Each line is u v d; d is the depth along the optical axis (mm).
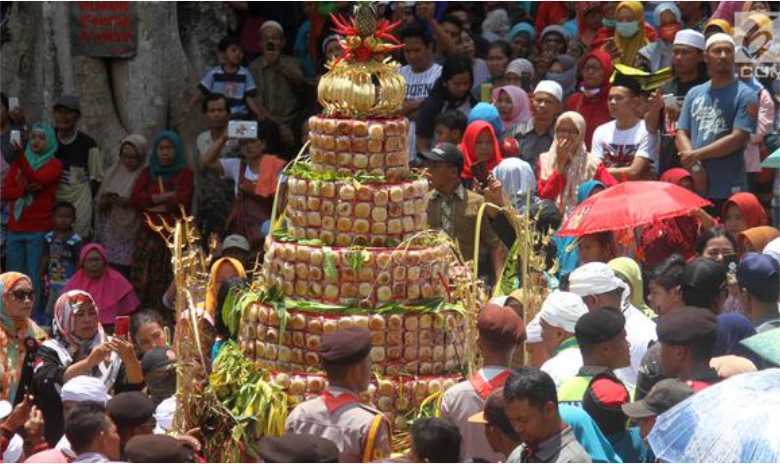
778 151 13070
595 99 16250
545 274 12000
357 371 9383
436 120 15742
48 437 11500
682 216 13625
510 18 20922
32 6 19516
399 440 10094
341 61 10617
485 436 9148
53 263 17125
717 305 11172
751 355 10219
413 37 17016
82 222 17938
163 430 10797
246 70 19062
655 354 9578
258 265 11906
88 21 19406
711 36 14953
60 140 18031
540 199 14492
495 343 9609
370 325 10141
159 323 12523
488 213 13008
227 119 18109
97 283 15883
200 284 11531
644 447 8938
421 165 14500
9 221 17469
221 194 17734
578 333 9406
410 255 10273
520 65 17500
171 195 17188
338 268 10234
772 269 10859
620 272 11789
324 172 10445
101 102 19531
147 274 16984
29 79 19547
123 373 11742
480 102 16781
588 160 14562
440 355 10375
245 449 10297
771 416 7711
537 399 7922
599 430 8742
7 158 18359
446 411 9609
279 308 10297
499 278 12539
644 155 15133
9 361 12281
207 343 11406
